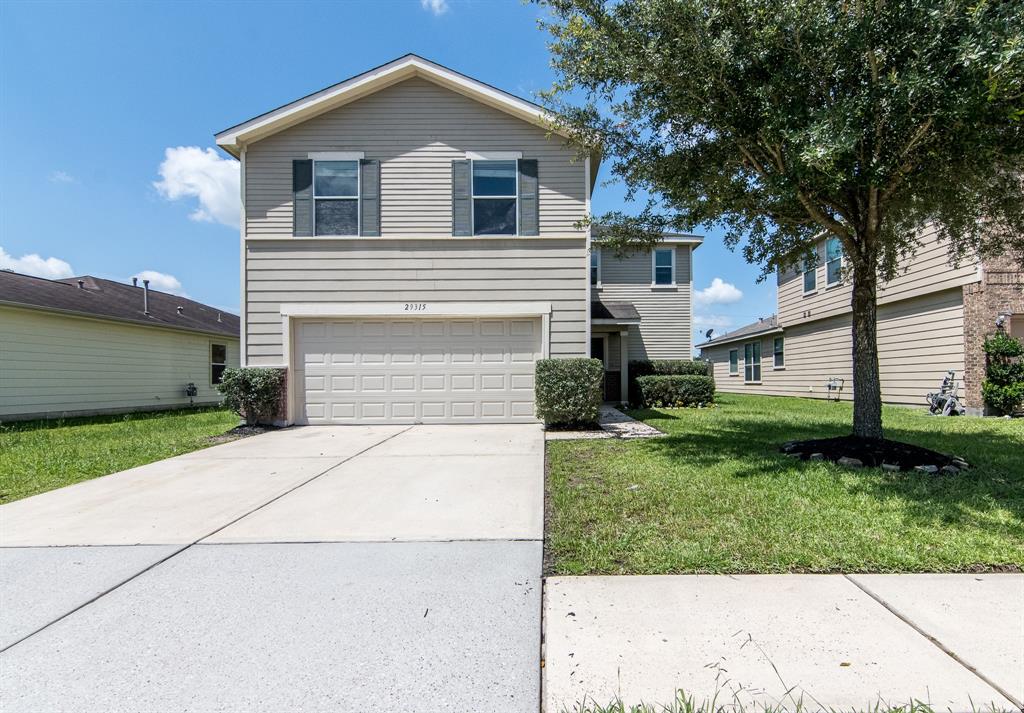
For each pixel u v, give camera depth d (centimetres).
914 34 397
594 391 820
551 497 448
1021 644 218
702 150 576
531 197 938
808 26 425
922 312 1166
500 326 941
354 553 329
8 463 621
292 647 226
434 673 207
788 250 721
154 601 269
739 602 256
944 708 181
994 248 626
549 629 235
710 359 2636
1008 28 349
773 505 395
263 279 928
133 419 1191
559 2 541
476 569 303
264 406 879
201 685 202
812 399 1620
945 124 407
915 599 256
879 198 530
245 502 445
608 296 1677
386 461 611
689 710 180
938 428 791
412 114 942
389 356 938
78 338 1294
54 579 295
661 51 480
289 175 937
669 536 340
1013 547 310
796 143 425
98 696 196
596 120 614
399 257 932
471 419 932
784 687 193
